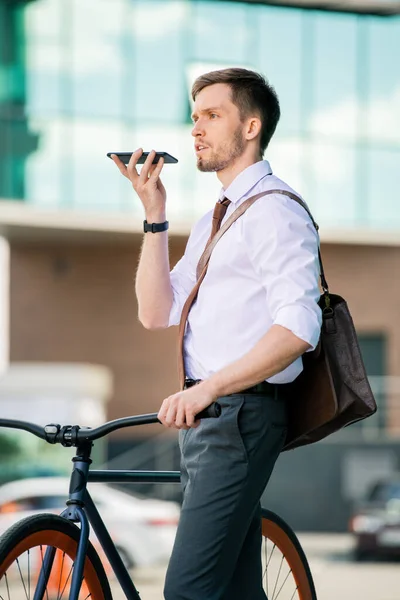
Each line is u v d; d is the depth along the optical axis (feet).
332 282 159.74
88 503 20.25
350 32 153.17
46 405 133.08
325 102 151.94
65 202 142.82
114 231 146.72
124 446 157.58
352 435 147.54
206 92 20.89
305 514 146.72
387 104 152.76
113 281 163.53
